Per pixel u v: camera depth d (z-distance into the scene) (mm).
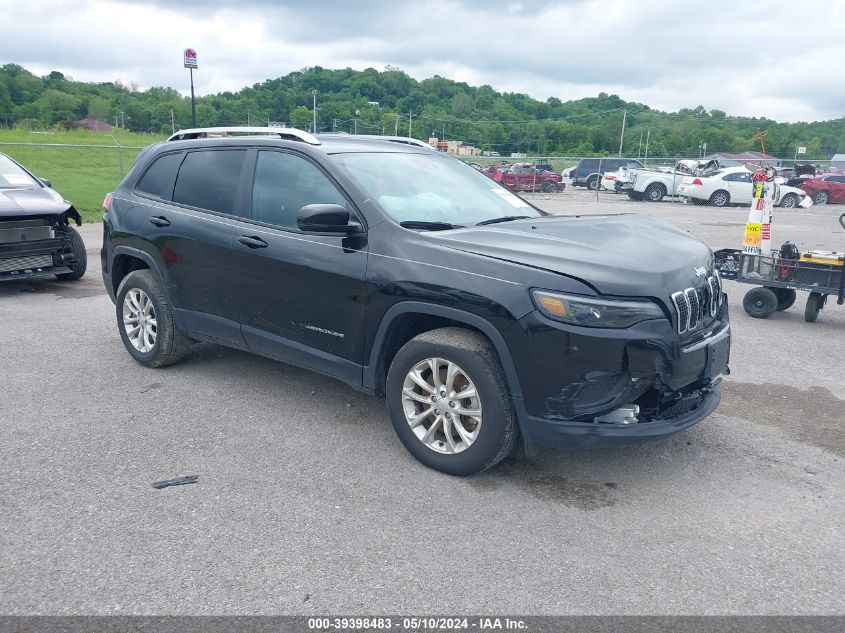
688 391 3877
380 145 5016
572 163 43469
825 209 27094
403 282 3861
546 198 30359
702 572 3051
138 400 4992
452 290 3674
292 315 4465
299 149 4555
